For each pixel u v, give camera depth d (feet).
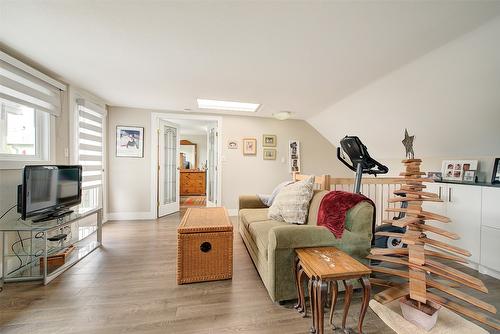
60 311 4.98
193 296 5.64
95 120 11.19
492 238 6.95
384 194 11.54
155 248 8.79
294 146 15.38
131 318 4.79
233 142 14.56
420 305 4.41
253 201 10.20
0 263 6.23
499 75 5.78
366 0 4.33
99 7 4.63
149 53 6.57
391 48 6.09
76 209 9.12
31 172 6.26
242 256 8.14
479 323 4.91
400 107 8.97
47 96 7.80
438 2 4.36
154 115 13.35
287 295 5.26
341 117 12.39
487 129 7.53
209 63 7.15
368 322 4.82
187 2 4.46
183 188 24.32
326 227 5.64
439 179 8.91
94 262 7.50
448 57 6.14
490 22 4.90
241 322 4.73
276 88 9.28
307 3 4.44
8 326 4.50
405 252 4.69
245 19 4.97
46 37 5.77
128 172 13.08
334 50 6.24
